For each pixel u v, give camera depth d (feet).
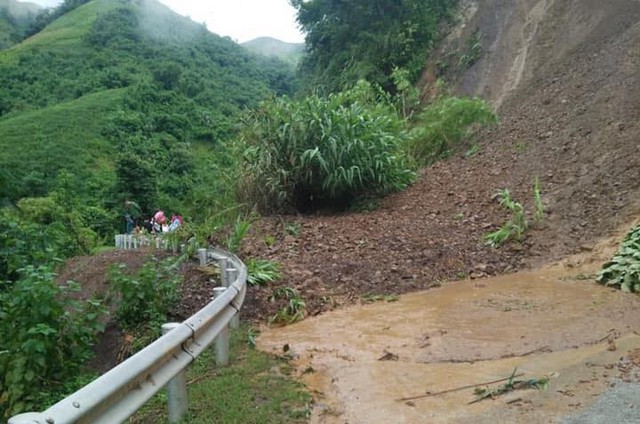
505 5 73.00
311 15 85.25
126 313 18.88
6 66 216.13
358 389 12.87
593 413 10.78
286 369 14.39
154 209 88.94
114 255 30.58
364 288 22.98
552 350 14.66
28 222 25.35
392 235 29.99
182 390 11.18
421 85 71.46
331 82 78.18
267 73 245.86
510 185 36.11
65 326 15.31
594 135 37.81
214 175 48.03
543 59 61.46
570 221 28.45
